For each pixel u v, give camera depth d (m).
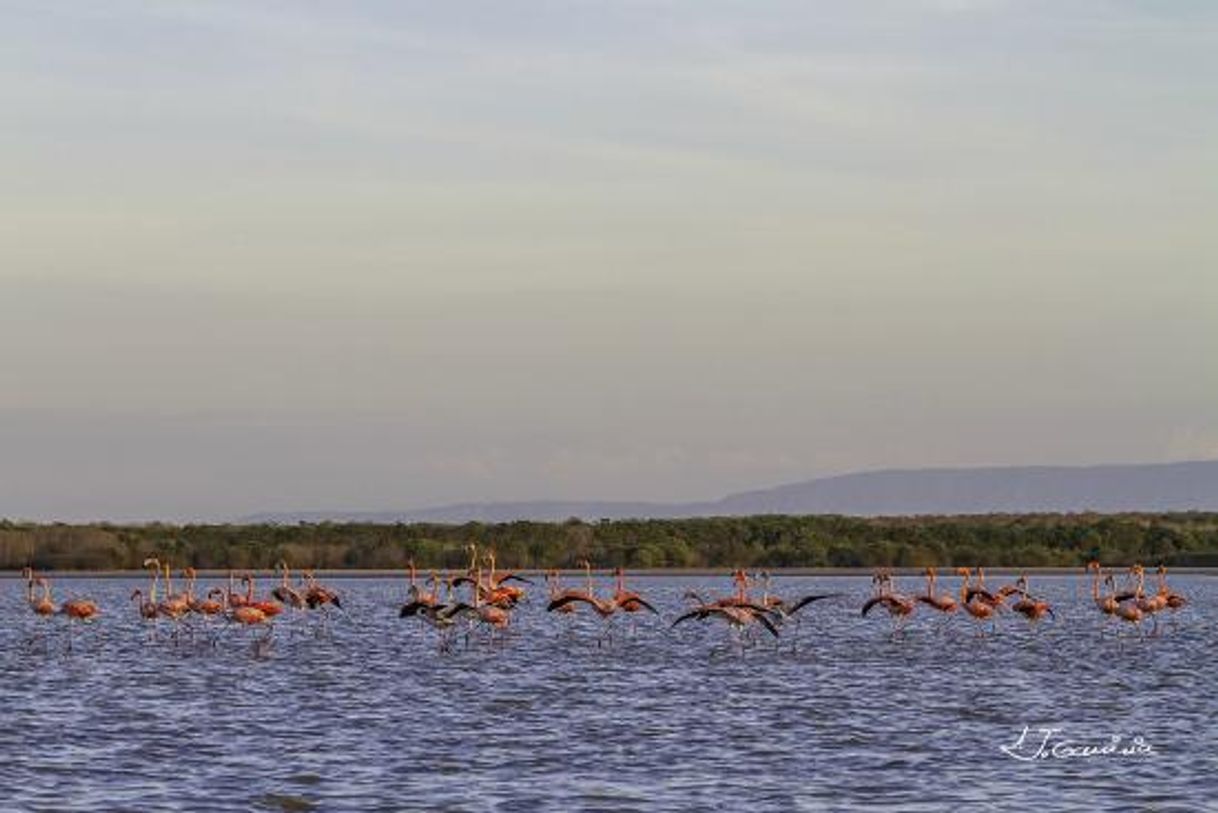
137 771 75.19
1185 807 67.38
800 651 136.75
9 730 87.44
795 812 66.88
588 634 156.12
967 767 76.38
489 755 79.62
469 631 150.88
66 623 174.62
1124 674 116.75
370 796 69.94
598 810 67.31
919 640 149.50
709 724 89.69
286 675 115.69
